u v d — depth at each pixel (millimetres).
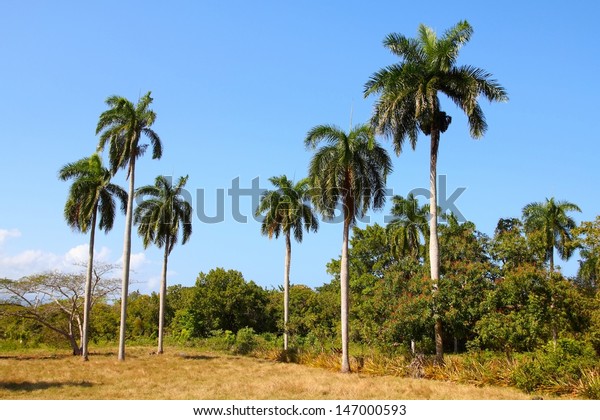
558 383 17984
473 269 24453
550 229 39031
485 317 22969
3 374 23531
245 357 38219
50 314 38938
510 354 21969
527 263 25094
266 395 17578
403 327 24375
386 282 26984
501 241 27516
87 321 32406
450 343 36344
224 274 57906
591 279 34125
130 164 31844
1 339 42656
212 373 25531
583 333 25031
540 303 22969
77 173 32312
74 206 31797
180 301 62750
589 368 18203
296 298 54906
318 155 26828
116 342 52281
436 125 25172
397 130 25547
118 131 30938
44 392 18031
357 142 26703
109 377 22750
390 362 25578
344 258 27594
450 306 23812
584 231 28344
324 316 46719
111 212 33656
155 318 61969
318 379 22797
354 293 41000
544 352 20938
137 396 17312
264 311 58000
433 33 25297
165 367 28312
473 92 23734
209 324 55250
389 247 45938
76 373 24234
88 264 32625
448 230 34594
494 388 19312
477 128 24891
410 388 19359
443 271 28984
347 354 26969
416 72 24562
